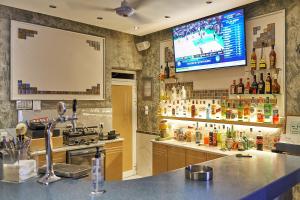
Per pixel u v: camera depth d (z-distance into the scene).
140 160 5.43
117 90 5.23
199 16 4.11
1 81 3.66
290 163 2.25
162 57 4.98
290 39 3.29
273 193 1.75
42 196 1.54
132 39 5.25
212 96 4.18
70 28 4.34
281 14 3.37
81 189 1.66
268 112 3.45
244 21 3.50
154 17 4.16
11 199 1.50
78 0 3.46
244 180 1.78
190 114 4.47
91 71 4.60
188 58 4.27
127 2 3.49
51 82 4.12
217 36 3.81
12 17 3.75
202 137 4.32
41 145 3.54
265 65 3.47
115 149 4.47
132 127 5.48
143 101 5.40
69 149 3.78
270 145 3.51
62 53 4.23
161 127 4.72
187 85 4.56
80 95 4.45
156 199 1.46
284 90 3.34
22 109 3.83
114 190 1.62
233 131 3.88
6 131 3.68
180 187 1.65
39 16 3.99
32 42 3.92
